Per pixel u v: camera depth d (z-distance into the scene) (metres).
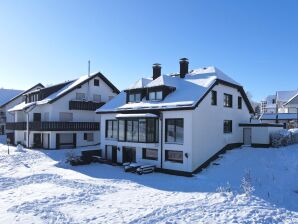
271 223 11.49
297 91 60.81
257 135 26.91
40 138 37.25
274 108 66.75
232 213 12.38
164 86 25.08
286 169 19.86
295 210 13.41
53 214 12.57
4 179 19.94
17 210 13.10
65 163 26.20
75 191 16.58
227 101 27.12
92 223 11.49
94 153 28.73
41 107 38.16
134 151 26.39
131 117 24.86
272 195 15.43
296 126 40.97
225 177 20.19
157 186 18.23
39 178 20.31
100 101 40.44
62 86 40.59
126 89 28.27
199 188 17.39
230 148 26.53
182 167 22.20
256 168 20.89
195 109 22.34
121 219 11.89
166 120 23.88
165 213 12.49
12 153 30.91
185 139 22.23
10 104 50.97
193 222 11.47
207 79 25.47
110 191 16.83
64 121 36.78
